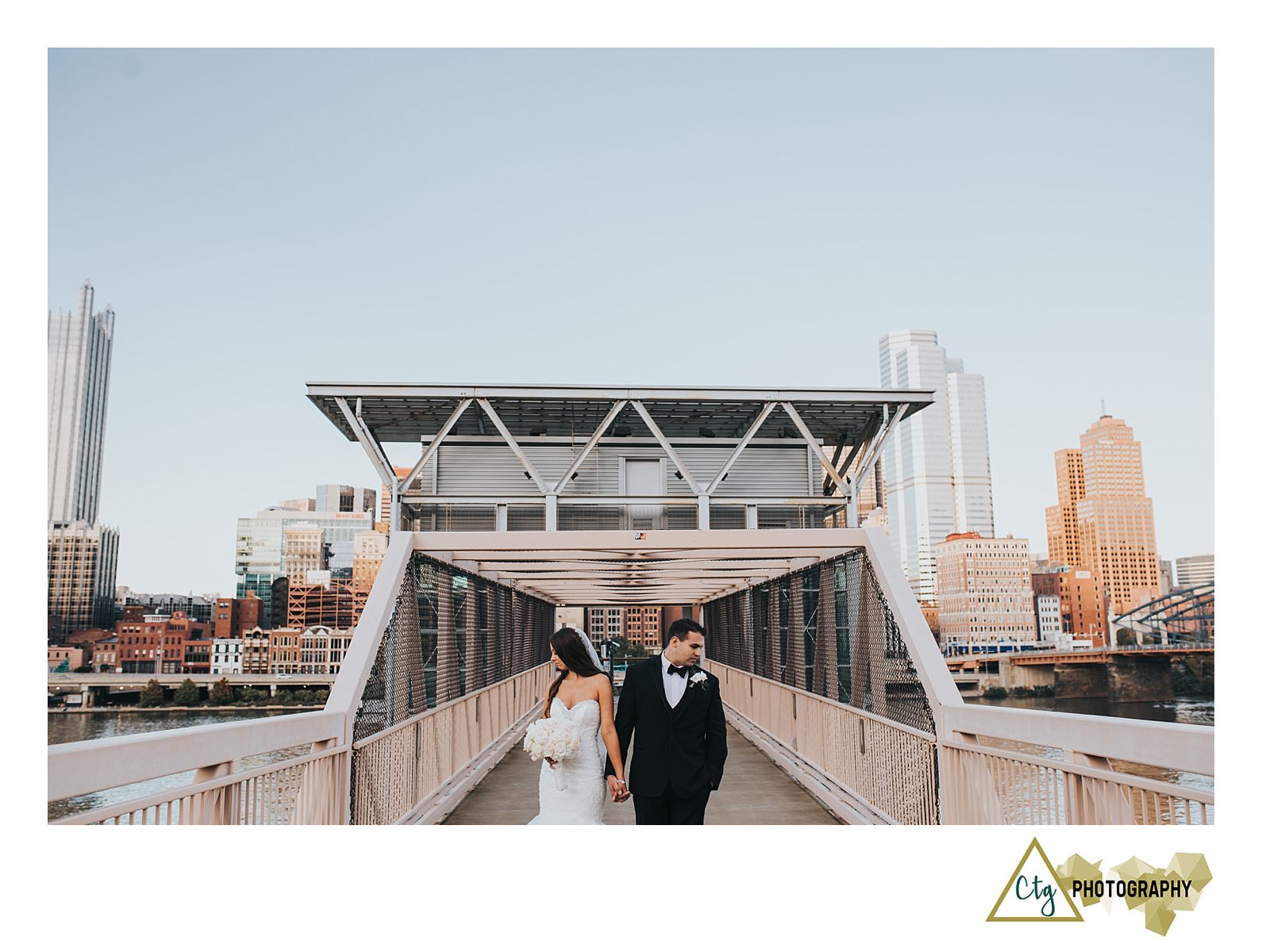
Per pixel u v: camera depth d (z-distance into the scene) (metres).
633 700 5.03
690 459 15.11
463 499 12.35
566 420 14.90
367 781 6.04
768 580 12.63
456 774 9.09
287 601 100.31
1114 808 3.90
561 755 4.67
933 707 6.12
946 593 96.88
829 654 9.22
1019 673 77.75
